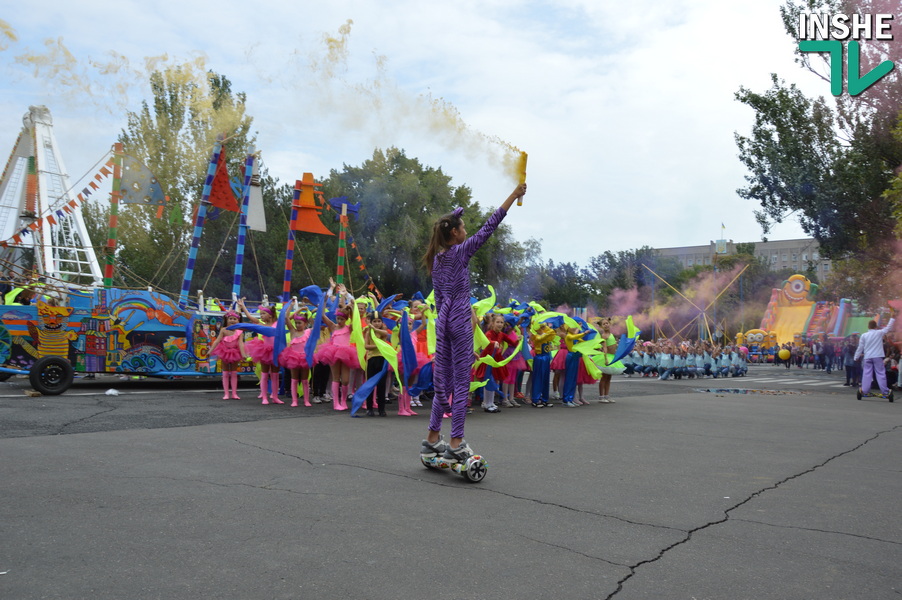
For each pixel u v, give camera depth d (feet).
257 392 43.50
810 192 79.87
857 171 76.13
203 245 92.99
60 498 14.38
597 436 26.61
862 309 107.65
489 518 13.89
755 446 25.00
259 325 36.45
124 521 12.92
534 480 17.69
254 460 19.06
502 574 10.76
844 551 12.46
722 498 16.34
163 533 12.27
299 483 16.39
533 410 38.14
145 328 40.96
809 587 10.62
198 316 42.98
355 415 32.30
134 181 49.47
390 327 35.70
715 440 26.30
